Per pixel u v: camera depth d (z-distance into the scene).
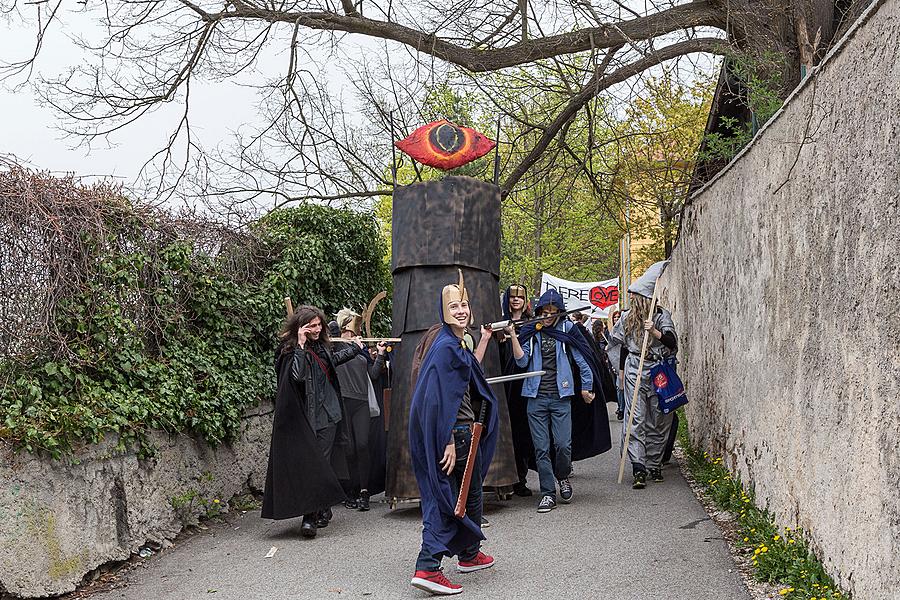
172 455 8.20
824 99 5.50
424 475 6.20
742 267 8.24
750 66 11.48
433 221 9.28
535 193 19.22
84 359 7.29
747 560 6.44
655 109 19.45
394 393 9.29
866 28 4.70
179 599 6.28
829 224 5.34
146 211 8.45
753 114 10.28
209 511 8.86
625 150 19.22
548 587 6.09
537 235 32.22
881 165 4.42
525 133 16.66
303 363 8.16
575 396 9.84
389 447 9.27
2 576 6.00
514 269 33.62
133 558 7.36
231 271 10.27
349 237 13.11
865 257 4.65
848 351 4.93
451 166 9.45
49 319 6.94
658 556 6.74
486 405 6.43
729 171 8.95
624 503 8.92
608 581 6.15
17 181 6.79
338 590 6.29
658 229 23.28
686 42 13.48
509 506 9.18
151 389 8.12
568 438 9.05
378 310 14.40
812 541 5.70
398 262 9.41
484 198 9.43
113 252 7.84
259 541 8.03
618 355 15.42
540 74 16.05
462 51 14.40
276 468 8.08
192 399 8.51
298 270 11.42
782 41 12.20
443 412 6.11
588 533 7.66
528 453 9.73
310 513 8.02
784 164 6.54
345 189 17.05
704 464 10.30
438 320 9.16
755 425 7.63
